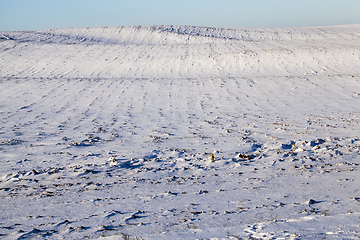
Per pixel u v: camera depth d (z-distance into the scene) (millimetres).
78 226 5789
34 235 5449
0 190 8820
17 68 44312
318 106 23422
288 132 16328
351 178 8156
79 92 32031
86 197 7914
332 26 96062
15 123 21094
